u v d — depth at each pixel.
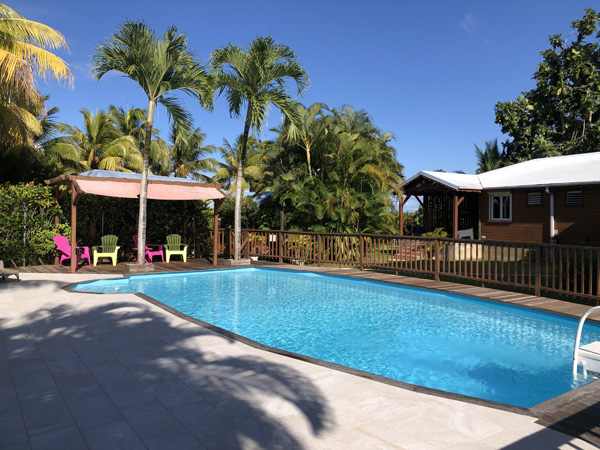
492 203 20.30
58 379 4.31
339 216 19.42
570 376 5.16
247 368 4.69
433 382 5.01
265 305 9.18
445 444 3.05
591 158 20.12
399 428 3.30
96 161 28.48
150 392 3.98
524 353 6.06
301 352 6.14
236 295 10.27
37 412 3.54
